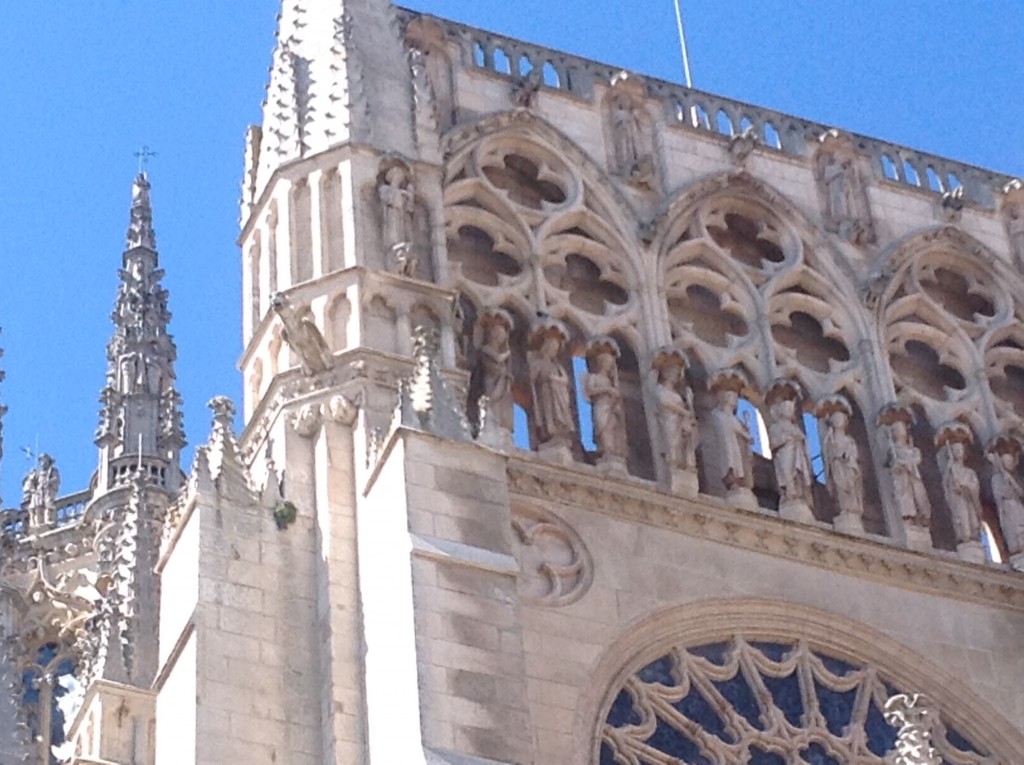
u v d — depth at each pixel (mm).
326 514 50875
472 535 49250
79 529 86438
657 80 62906
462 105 60375
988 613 56062
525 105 60750
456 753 46156
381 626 48531
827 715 53656
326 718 48375
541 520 53562
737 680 53312
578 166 60375
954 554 56719
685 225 60562
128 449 88375
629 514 54281
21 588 84812
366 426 51844
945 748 54000
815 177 62875
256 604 49781
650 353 57781
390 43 59406
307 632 49781
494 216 58625
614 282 59031
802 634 54281
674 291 59562
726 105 63406
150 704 56094
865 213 62656
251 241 57656
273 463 51906
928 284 62625
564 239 59031
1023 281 63125
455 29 61688
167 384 90500
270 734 48312
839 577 55344
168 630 50531
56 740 82438
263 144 58188
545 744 50125
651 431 56562
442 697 46781
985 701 54719
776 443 57125
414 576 48125
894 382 60125
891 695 54281
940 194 63812
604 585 53000
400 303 54219
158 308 92125
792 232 61438
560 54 62469
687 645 53188
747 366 58938
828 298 60844
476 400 55469
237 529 50562
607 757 50938
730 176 61531
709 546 54531
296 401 52531
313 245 55531
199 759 47500
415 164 56969
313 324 53094
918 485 57531
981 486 59531
